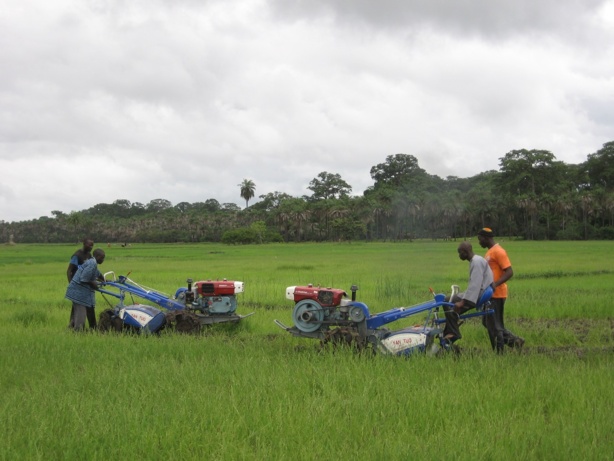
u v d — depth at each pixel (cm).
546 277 2467
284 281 2320
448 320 900
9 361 794
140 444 494
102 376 698
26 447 489
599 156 13550
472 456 464
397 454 468
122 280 1179
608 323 1273
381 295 1711
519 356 836
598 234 10819
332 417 553
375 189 15975
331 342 876
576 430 521
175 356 863
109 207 19562
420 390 637
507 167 12275
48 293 2011
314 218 13162
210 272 2956
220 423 542
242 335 1120
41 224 15900
